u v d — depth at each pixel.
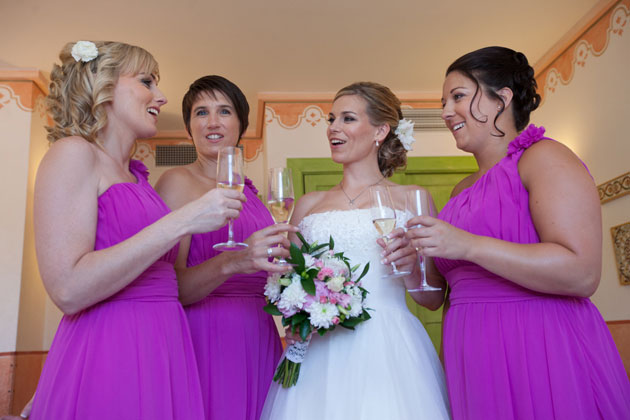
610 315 3.75
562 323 1.41
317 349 1.79
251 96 5.09
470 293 1.55
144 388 1.33
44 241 1.30
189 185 2.14
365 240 1.91
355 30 4.18
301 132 5.05
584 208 1.38
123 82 1.58
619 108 3.64
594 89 3.94
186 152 5.57
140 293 1.42
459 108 1.75
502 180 1.57
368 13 3.97
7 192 4.25
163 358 1.38
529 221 1.50
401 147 2.26
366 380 1.69
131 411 1.30
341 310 1.61
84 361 1.32
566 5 3.90
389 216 1.58
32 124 4.41
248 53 4.41
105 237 1.43
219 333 1.88
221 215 1.34
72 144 1.41
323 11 3.92
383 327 1.80
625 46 3.57
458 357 1.55
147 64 1.64
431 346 1.89
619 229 3.64
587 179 1.42
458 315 1.58
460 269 1.61
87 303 1.31
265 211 2.26
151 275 1.45
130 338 1.35
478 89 1.71
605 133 3.81
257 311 1.99
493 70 1.71
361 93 2.16
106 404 1.29
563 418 1.32
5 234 4.18
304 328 1.63
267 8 3.86
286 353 1.75
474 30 4.22
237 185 1.40
